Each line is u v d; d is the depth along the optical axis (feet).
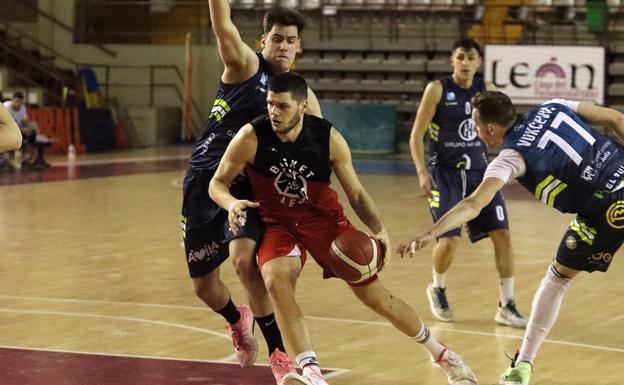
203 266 22.72
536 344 22.12
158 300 31.35
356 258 19.40
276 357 20.92
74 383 21.56
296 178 20.35
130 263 38.27
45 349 24.72
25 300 31.12
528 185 21.48
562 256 21.99
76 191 62.80
